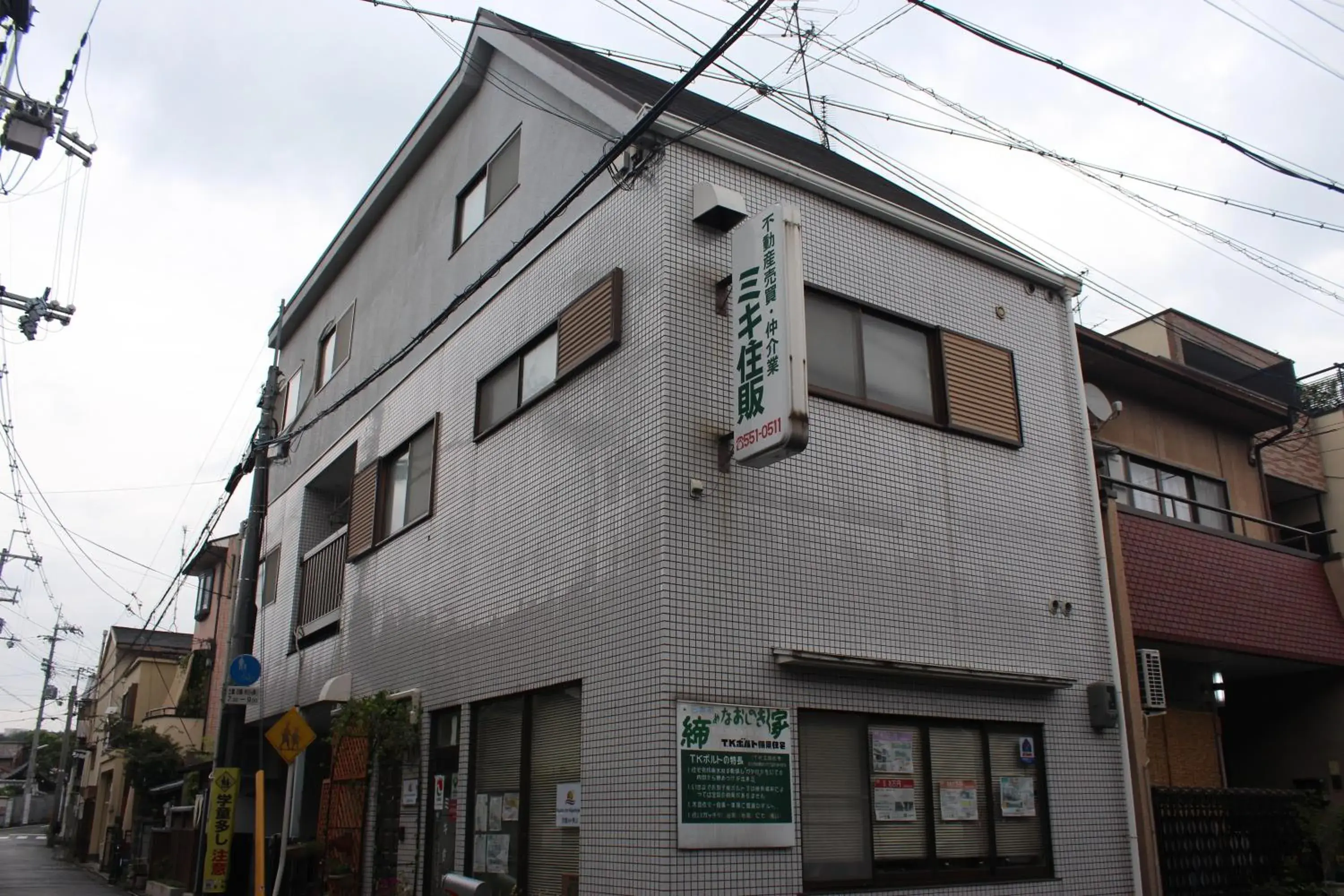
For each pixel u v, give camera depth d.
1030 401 11.68
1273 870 11.75
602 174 10.43
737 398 8.49
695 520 8.52
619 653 8.57
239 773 12.82
